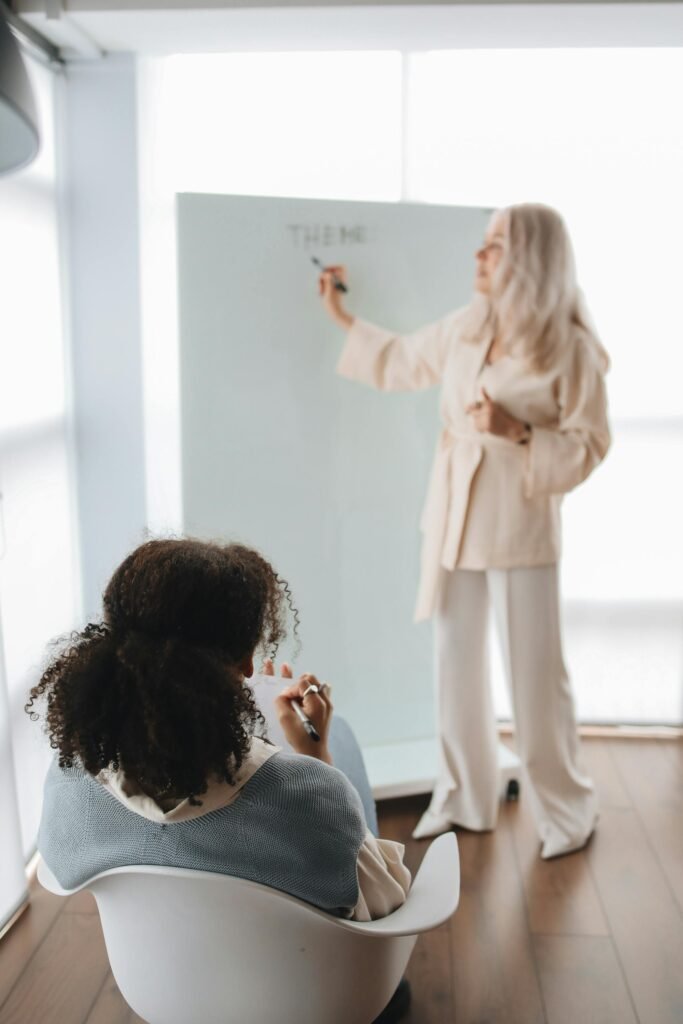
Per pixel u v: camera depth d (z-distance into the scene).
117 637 1.17
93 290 2.84
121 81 2.73
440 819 2.79
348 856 1.28
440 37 2.62
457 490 2.66
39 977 2.13
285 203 2.71
